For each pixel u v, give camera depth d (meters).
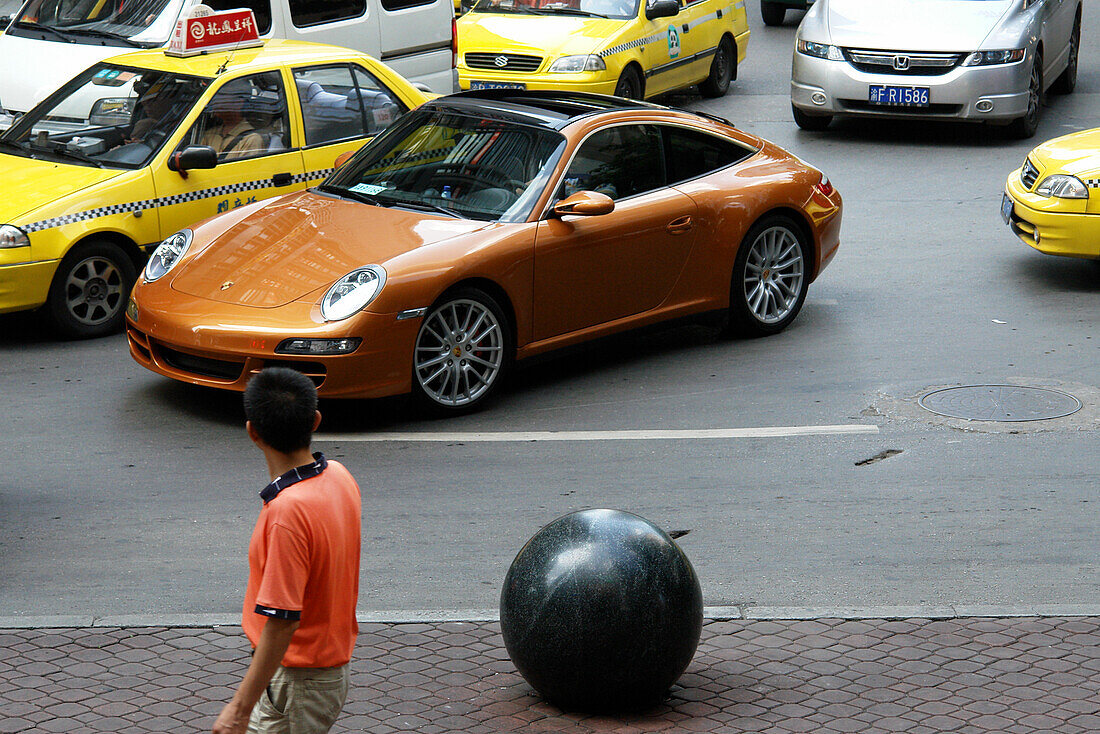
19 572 13.55
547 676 10.66
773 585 13.36
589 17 37.41
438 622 12.42
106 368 20.16
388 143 20.86
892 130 37.91
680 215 20.31
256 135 23.11
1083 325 22.28
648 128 20.66
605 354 21.33
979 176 32.62
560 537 10.84
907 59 35.06
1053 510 15.23
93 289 21.38
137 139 22.39
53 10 31.67
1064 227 23.66
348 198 19.92
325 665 8.16
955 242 27.52
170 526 14.74
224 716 7.78
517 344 18.81
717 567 13.77
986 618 12.48
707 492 15.79
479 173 19.59
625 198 19.97
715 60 41.72
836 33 35.84
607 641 10.46
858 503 15.45
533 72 35.69
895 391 19.28
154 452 16.92
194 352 17.48
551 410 18.70
